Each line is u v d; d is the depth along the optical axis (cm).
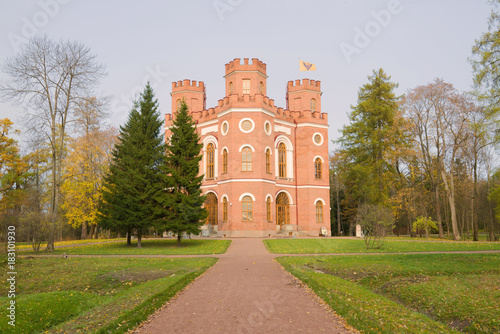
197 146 2952
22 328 922
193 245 2844
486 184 4969
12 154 3388
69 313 1069
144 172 2834
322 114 4519
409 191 4484
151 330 798
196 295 1118
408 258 2012
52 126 2806
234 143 3894
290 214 4231
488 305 1099
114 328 805
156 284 1256
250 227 3759
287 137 4331
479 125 2095
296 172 4369
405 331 796
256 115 3947
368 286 1472
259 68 4172
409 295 1311
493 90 1989
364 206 2680
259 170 3866
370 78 4725
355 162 4797
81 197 4000
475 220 3894
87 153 4091
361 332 778
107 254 2341
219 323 841
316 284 1241
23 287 1438
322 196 4338
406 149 4247
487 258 1961
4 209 3291
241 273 1523
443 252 2298
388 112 4450
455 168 4806
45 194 4384
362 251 2400
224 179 3959
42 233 2639
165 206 2855
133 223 2717
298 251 2394
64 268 1734
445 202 5203
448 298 1205
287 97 4812
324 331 784
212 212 4138
